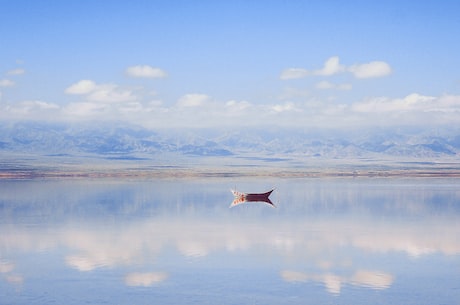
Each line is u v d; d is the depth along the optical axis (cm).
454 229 4206
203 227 4328
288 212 5266
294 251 3431
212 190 7831
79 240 3762
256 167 19588
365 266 3058
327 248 3516
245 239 3806
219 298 2508
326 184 9369
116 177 12100
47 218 4775
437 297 2522
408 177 12331
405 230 4169
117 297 2519
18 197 6600
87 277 2836
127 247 3538
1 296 2538
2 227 4284
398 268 3011
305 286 2683
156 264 3091
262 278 2814
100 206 5684
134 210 5372
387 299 2497
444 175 13225
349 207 5644
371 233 4044
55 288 2648
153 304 2430
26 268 3009
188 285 2698
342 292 2592
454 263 3123
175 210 5384
